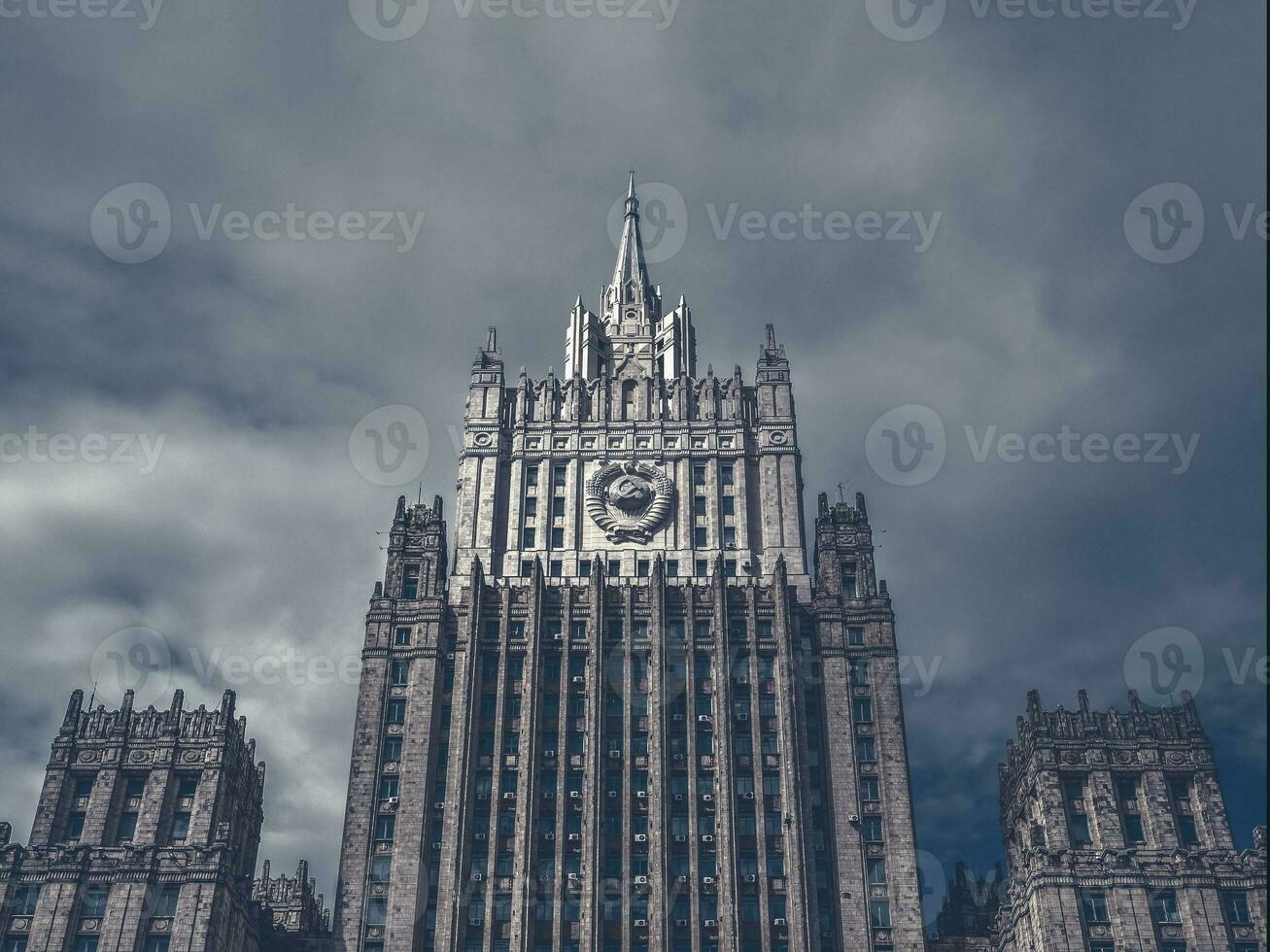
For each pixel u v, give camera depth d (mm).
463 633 125125
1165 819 110812
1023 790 117625
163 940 103250
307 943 112625
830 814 115875
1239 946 104375
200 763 112188
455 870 112500
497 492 136375
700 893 112312
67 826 109438
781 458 137375
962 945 114750
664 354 150625
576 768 118375
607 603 126812
